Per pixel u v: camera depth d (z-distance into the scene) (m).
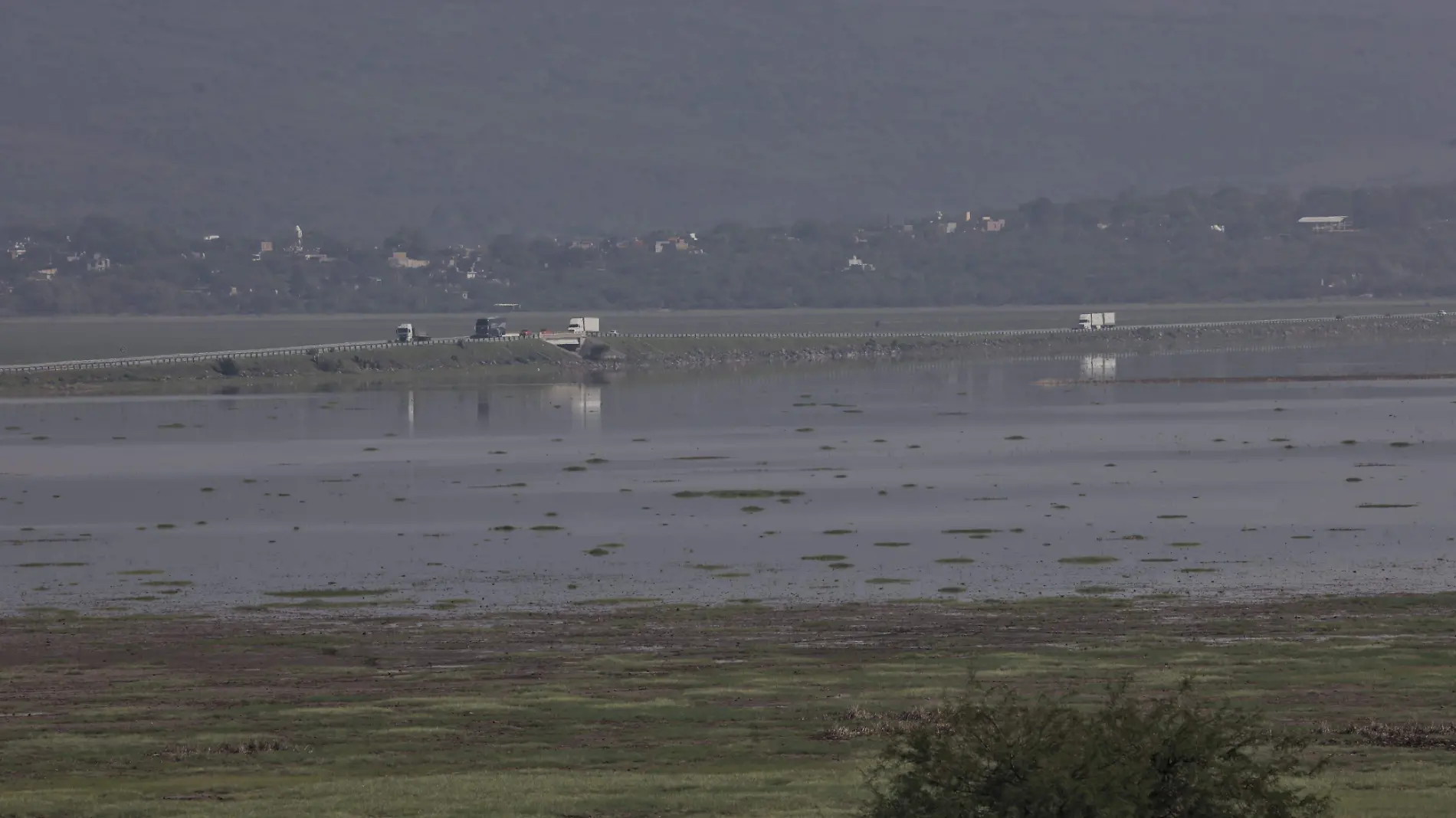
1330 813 93.31
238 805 115.19
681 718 151.12
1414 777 119.50
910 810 82.00
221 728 148.88
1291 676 167.38
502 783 122.75
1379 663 174.75
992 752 81.62
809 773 125.12
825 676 171.62
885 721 145.75
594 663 182.50
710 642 196.75
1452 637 192.00
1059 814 79.12
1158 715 83.38
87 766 133.38
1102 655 182.38
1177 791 80.81
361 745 140.88
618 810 112.88
